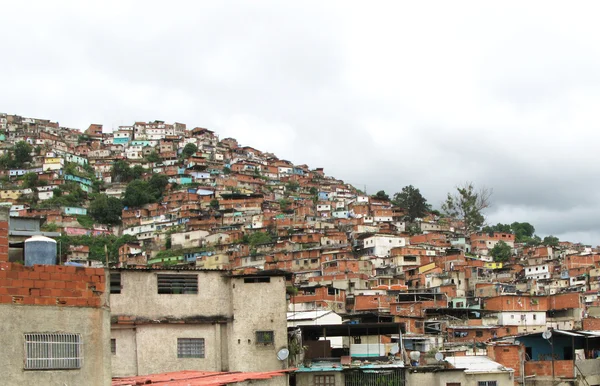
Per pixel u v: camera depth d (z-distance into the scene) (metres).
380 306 91.50
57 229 176.00
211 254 155.88
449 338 61.59
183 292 40.12
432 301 89.44
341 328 44.12
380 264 143.25
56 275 23.31
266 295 40.91
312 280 122.38
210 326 40.09
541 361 49.66
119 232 193.62
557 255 159.75
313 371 39.88
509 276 133.62
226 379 32.19
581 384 48.31
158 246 173.38
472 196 178.50
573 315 85.88
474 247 172.00
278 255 142.88
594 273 133.62
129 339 38.72
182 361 39.22
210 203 198.12
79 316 23.44
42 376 22.44
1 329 22.06
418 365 43.47
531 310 85.62
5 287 22.42
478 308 86.31
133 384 29.89
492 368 44.50
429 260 141.38
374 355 45.09
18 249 28.47
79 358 23.14
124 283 39.22
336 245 148.38
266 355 40.16
